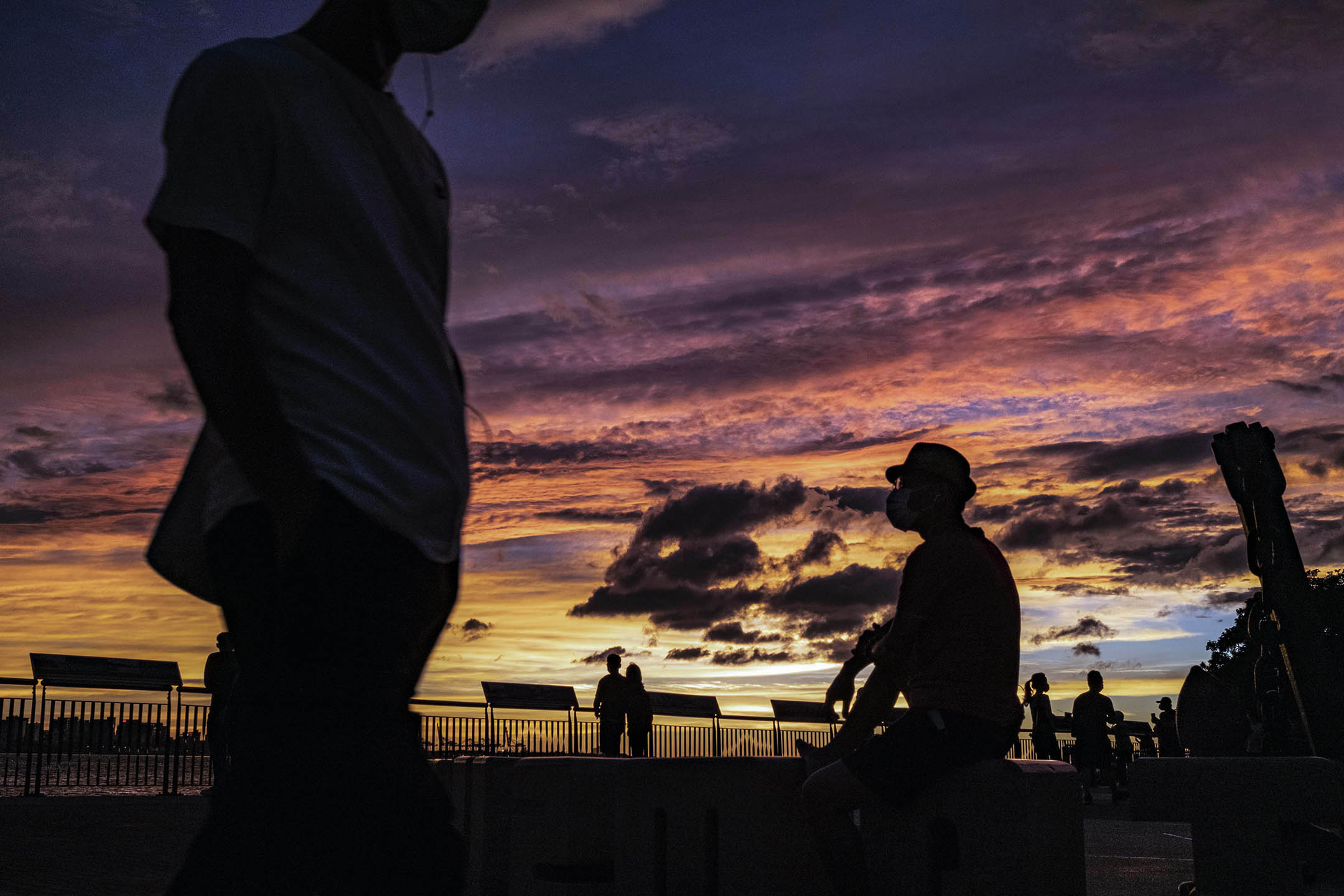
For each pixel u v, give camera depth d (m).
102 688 14.26
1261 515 6.58
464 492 1.17
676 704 21.20
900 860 3.19
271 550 0.98
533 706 18.97
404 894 1.01
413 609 1.07
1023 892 2.99
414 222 1.20
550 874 4.08
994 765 3.06
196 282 0.99
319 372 1.05
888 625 3.64
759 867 3.42
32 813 10.45
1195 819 4.91
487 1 1.21
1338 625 46.72
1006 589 3.28
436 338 1.17
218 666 11.48
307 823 0.96
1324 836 5.96
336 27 1.21
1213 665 38.41
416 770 1.04
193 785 14.83
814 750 3.51
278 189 1.06
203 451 1.12
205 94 1.04
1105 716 16.70
